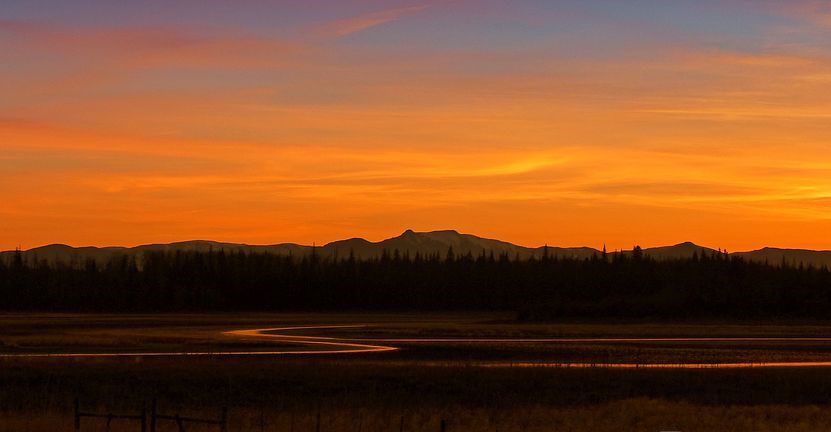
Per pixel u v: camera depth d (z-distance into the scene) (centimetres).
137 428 3875
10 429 3756
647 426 4169
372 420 4253
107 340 10150
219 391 5356
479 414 4562
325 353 8569
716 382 5872
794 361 7944
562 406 5041
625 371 6184
